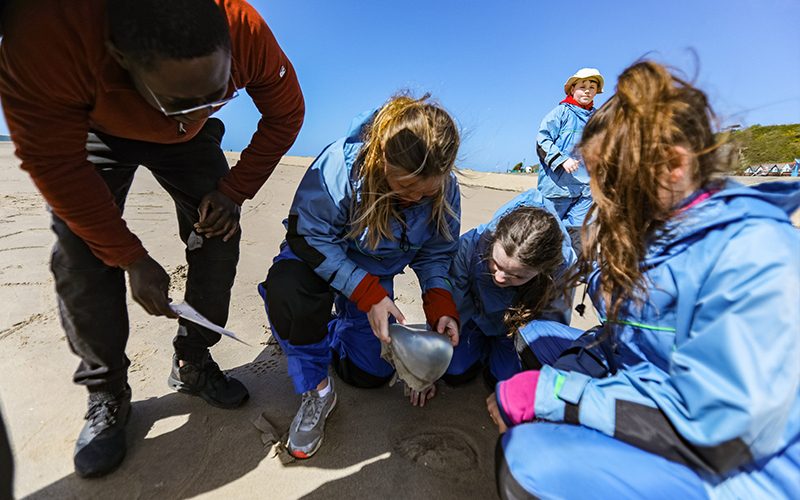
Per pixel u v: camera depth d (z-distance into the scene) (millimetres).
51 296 2404
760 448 830
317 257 1437
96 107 1104
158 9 896
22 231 3469
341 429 1617
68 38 952
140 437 1516
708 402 841
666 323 1011
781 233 835
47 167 1057
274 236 3834
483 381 2002
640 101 910
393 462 1474
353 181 1437
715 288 871
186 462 1428
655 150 894
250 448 1497
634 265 995
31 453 1410
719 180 954
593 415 1008
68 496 1286
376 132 1332
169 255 3117
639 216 968
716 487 906
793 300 782
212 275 1556
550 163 3107
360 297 1429
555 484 974
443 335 1402
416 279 3014
